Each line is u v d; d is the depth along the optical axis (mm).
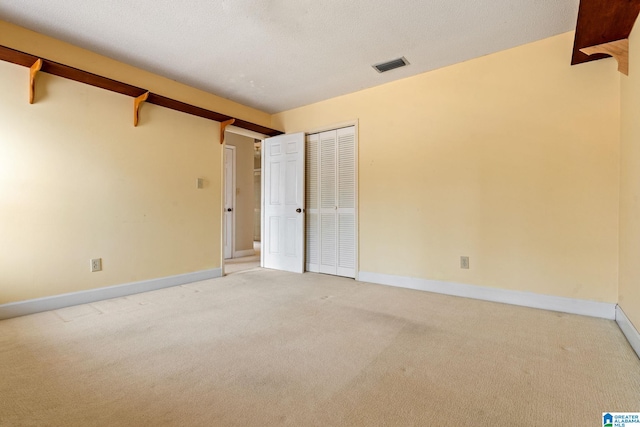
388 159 3490
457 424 1200
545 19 2316
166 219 3340
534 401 1341
